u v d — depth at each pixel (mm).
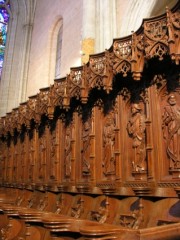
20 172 10781
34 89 17500
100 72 6438
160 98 5480
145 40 5285
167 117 5234
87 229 2436
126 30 10086
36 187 8633
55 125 8844
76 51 13016
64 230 3029
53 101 8227
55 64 16359
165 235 2428
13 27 21359
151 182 5043
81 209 6312
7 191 11062
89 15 10914
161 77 5492
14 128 11359
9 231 4258
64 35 14961
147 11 9703
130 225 4871
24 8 20859
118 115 6219
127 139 5961
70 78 7520
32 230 3705
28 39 19781
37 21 19375
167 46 4926
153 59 5441
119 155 5941
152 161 5168
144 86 5824
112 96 6625
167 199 4711
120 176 5797
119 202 5559
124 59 5746
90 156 6652
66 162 7879
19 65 19531
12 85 19578
